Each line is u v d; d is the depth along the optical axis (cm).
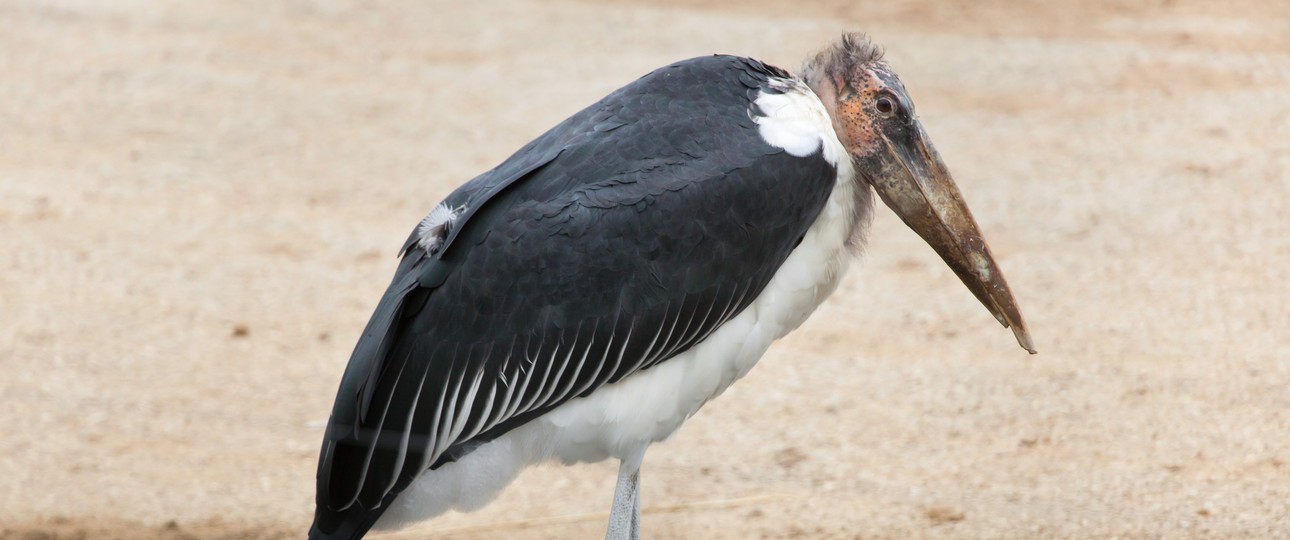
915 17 2266
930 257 1386
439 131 1770
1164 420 1020
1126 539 852
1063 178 1566
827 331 1223
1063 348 1160
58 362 1173
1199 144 1658
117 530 900
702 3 2370
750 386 1120
